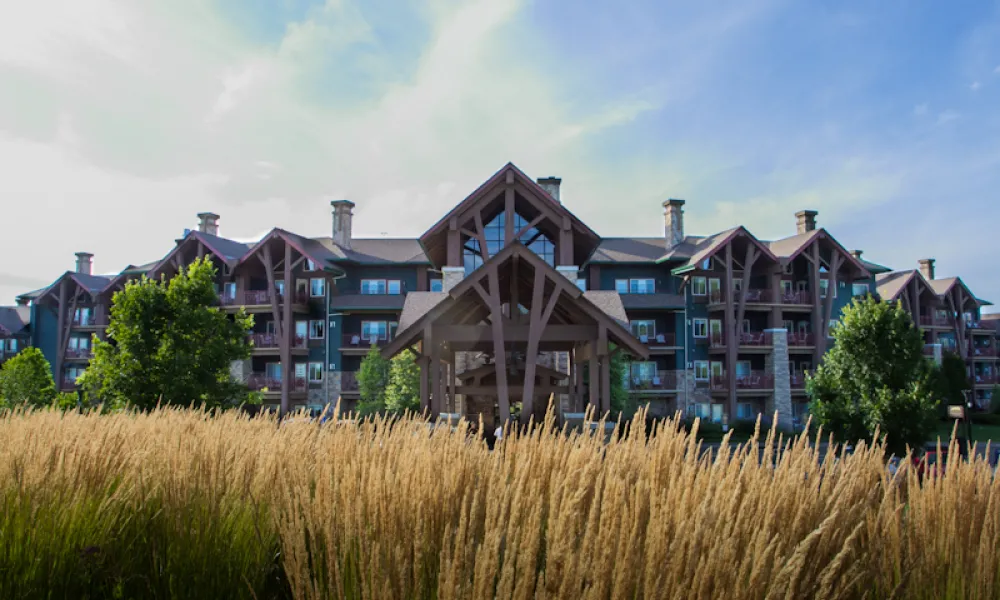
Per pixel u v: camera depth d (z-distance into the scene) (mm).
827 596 2180
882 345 16031
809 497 2527
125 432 4695
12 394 22672
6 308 44375
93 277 39219
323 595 2324
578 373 16953
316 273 32031
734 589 1960
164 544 3438
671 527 2240
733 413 30812
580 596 1979
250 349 17625
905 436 15266
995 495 2830
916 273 38625
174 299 16281
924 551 2715
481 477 2943
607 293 18859
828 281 33375
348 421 3988
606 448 3146
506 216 20203
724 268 32656
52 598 3354
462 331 12875
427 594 2354
